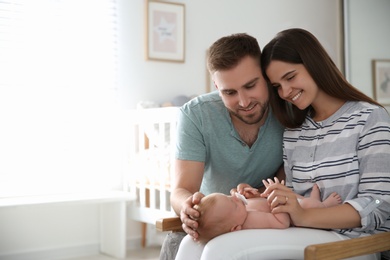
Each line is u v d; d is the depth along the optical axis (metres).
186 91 3.70
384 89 4.12
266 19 4.05
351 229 1.39
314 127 1.54
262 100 1.52
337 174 1.44
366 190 1.37
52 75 3.28
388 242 1.25
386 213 1.35
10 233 3.09
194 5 3.75
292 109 1.58
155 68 3.59
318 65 1.43
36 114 3.23
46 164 3.27
